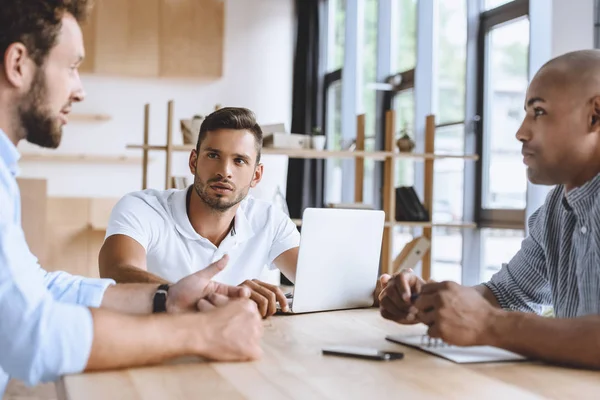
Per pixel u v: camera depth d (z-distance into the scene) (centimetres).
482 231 429
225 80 634
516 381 110
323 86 629
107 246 214
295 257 244
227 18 634
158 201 231
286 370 116
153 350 115
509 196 404
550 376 113
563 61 136
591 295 139
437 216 468
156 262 226
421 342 139
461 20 440
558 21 327
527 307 175
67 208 533
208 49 616
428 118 408
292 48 647
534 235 171
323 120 628
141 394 100
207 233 231
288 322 166
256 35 639
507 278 175
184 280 145
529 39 346
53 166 597
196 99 629
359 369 117
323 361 123
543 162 138
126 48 602
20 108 124
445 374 114
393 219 395
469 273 435
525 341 121
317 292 182
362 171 411
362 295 192
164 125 622
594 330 118
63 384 107
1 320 110
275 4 642
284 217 250
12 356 111
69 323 111
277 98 644
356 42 579
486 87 424
